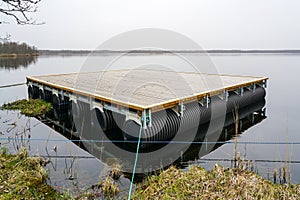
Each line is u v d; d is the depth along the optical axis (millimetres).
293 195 3297
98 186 3877
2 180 3709
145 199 3361
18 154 4641
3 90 13266
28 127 7211
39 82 9805
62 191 3674
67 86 8328
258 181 3668
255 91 9680
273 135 6836
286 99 11492
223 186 3441
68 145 5859
